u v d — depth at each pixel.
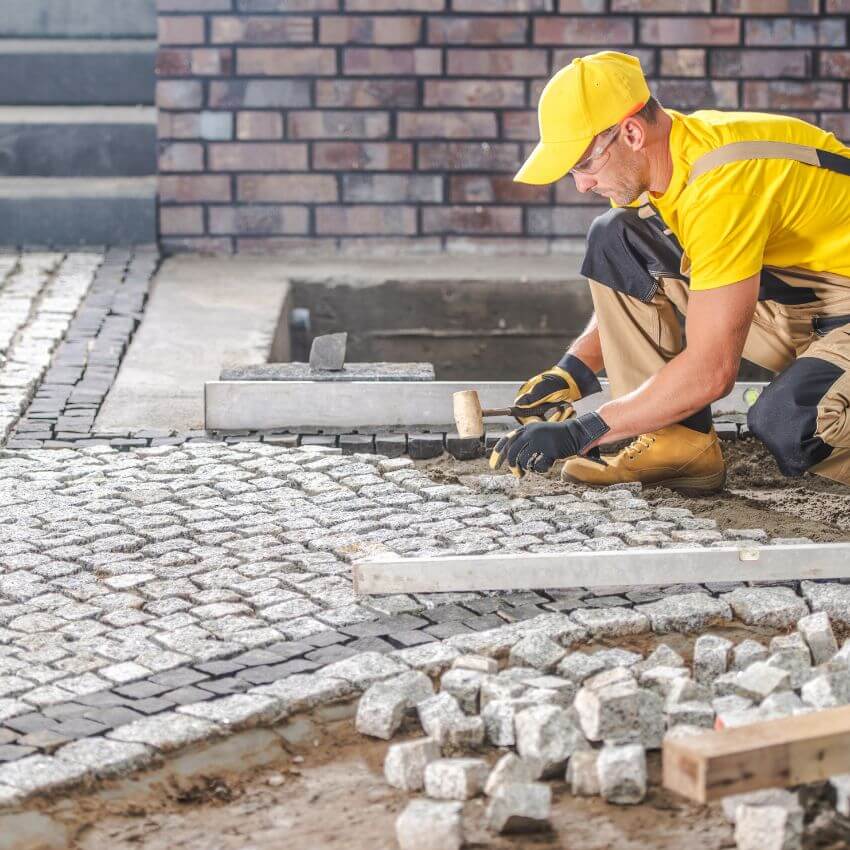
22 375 7.71
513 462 5.30
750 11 10.73
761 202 5.06
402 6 10.70
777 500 6.22
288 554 5.42
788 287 5.61
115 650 4.59
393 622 4.84
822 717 3.72
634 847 3.63
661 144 5.12
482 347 10.48
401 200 11.01
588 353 6.18
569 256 11.05
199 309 9.37
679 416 5.19
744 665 4.47
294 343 10.36
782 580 5.11
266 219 11.01
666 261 5.82
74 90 11.14
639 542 5.47
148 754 3.98
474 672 4.38
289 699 4.27
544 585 5.00
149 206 10.88
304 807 3.85
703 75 10.84
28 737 4.04
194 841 3.69
